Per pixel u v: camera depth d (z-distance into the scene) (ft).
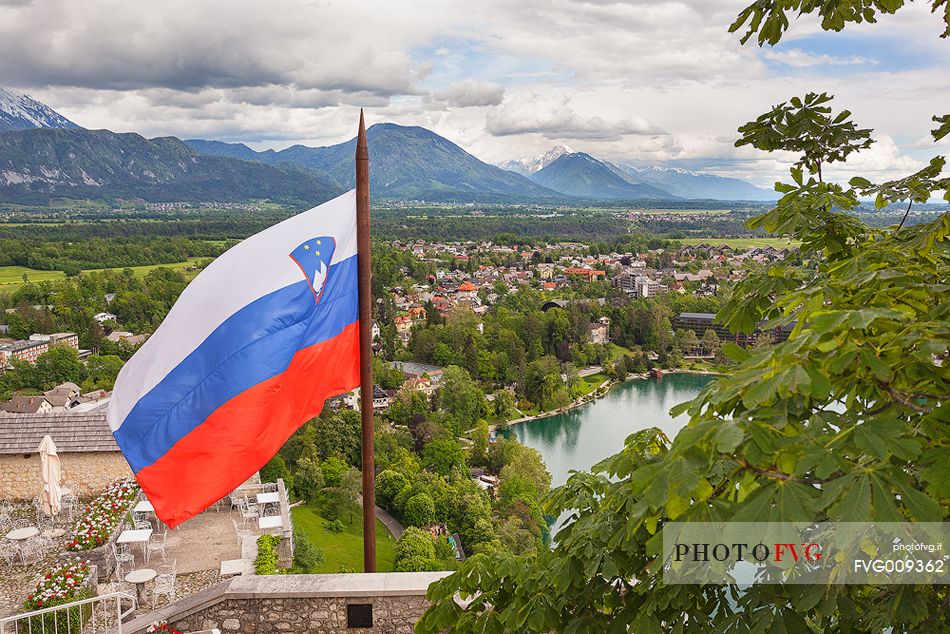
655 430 17.65
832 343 10.96
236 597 32.14
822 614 12.43
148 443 27.04
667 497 10.13
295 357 28.81
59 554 57.47
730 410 12.76
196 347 27.73
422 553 143.13
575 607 16.47
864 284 14.37
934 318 12.94
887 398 11.87
